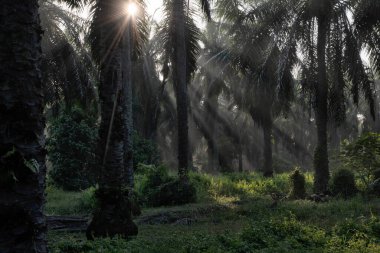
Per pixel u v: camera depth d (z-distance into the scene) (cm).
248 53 2127
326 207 1522
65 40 2217
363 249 862
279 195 2086
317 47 2016
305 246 936
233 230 1191
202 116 4009
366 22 1942
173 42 2033
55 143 2677
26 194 366
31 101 379
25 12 385
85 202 1752
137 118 3609
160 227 1318
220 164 4528
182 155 1927
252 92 2611
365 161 1936
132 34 1677
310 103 2088
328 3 1938
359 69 1966
